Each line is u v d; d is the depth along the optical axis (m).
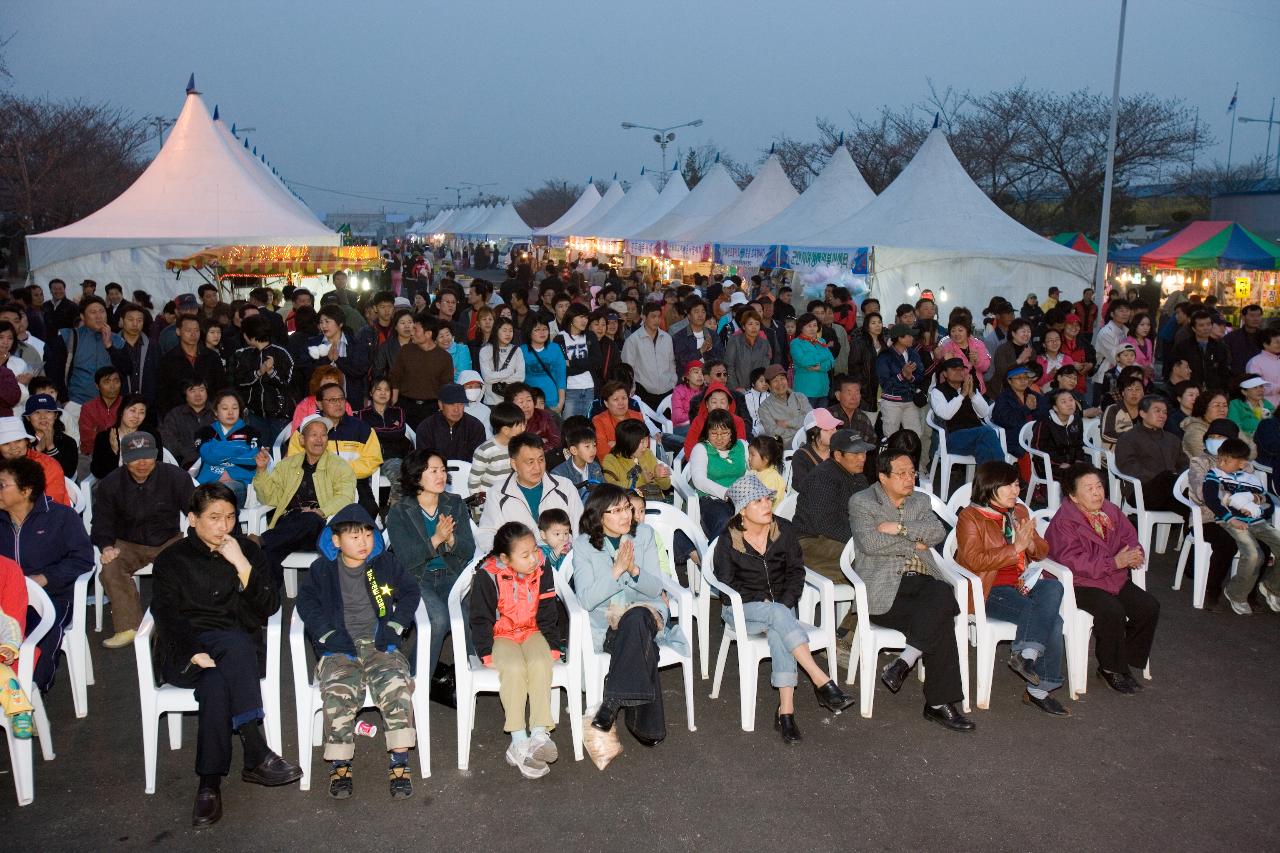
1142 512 7.98
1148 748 5.23
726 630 5.80
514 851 4.27
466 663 4.98
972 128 38.78
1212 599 7.25
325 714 4.79
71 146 35.16
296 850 4.27
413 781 4.86
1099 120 36.56
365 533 5.01
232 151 20.73
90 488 7.01
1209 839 4.39
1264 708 5.71
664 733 5.20
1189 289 23.91
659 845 4.32
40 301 13.41
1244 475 7.22
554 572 5.34
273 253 16.12
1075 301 17.86
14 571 4.99
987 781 4.88
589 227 36.62
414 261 36.12
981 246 17.33
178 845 4.29
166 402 8.98
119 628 6.29
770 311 13.07
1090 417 10.39
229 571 4.95
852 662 6.02
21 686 4.80
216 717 4.51
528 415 7.80
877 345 11.62
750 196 24.14
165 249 18.75
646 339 10.95
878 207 18.97
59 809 4.55
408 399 9.29
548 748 4.87
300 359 9.99
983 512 5.90
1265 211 35.12
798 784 4.84
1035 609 5.69
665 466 7.44
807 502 6.51
